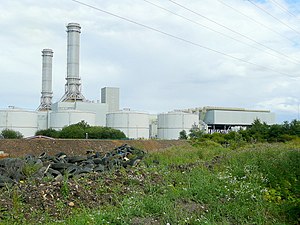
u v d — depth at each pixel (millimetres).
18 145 31062
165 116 82125
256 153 17641
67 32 80438
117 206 9148
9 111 72938
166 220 7871
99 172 15234
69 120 71812
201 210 8883
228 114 88625
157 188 11078
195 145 32688
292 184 11031
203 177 12500
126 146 26328
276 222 8539
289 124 43156
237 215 8672
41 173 14383
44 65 85250
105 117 80438
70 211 9055
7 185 10562
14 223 7758
